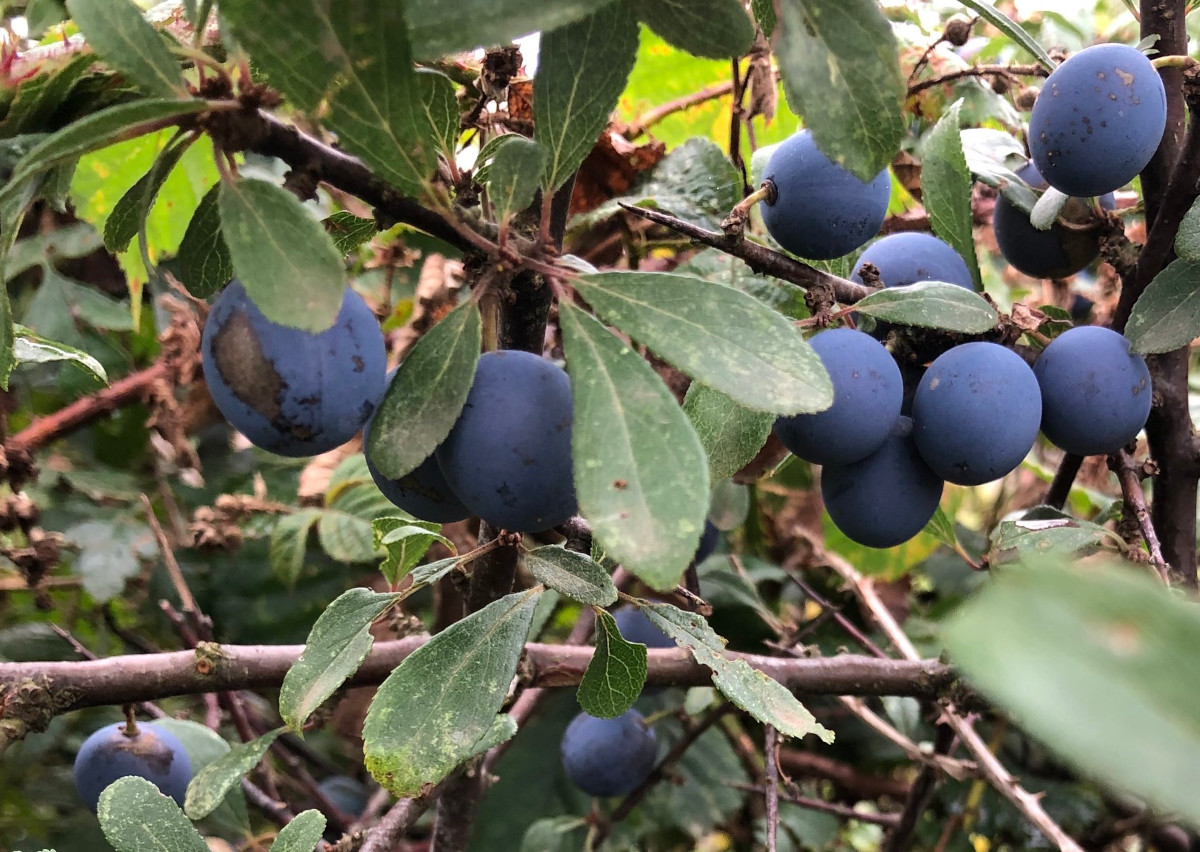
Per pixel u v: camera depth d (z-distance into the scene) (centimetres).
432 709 9
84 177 17
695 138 20
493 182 8
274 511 23
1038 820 16
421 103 7
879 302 11
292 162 8
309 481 23
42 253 22
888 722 25
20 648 23
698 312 8
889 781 26
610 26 8
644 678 10
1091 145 11
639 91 23
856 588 22
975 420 11
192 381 23
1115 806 22
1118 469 13
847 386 11
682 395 18
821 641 27
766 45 17
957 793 25
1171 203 12
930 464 12
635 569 7
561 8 7
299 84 7
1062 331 13
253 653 14
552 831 22
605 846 24
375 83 7
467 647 10
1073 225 13
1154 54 13
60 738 22
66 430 21
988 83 20
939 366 11
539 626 19
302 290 7
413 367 8
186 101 7
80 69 9
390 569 13
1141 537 13
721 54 8
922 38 20
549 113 9
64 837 21
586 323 8
